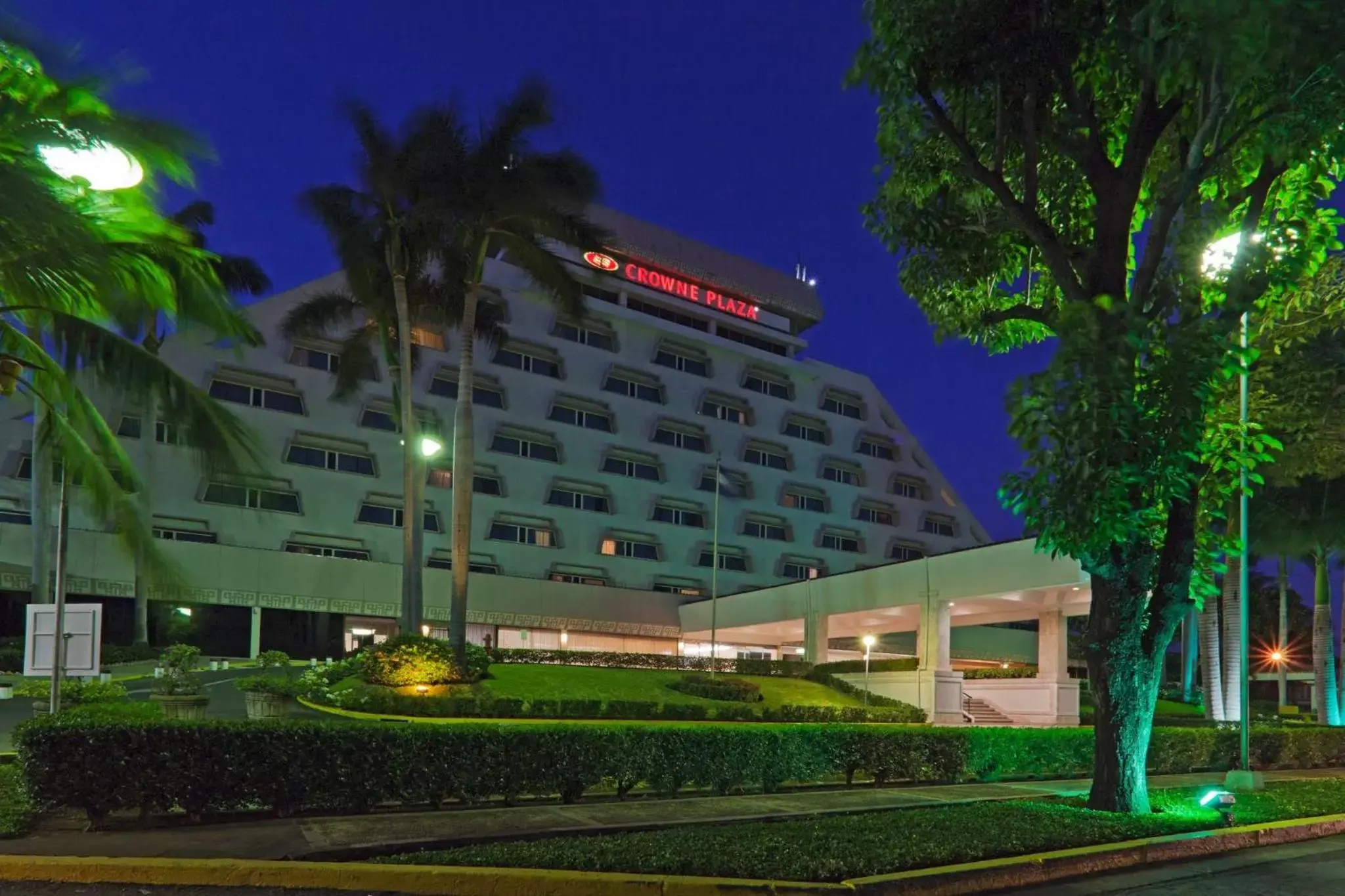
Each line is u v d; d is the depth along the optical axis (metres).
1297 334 18.25
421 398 66.06
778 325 95.75
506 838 10.09
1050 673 41.69
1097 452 10.74
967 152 12.94
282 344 61.56
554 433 71.50
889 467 91.62
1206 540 13.67
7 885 8.10
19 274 9.87
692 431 79.81
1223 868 10.31
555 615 63.41
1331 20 8.02
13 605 46.38
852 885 8.19
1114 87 12.59
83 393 11.04
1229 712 38.91
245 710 25.89
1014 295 15.22
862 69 12.69
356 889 8.09
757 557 77.69
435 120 31.22
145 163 9.38
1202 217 12.35
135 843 9.30
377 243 33.59
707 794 14.23
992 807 12.60
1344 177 11.43
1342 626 38.69
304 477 58.91
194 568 50.62
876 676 43.56
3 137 8.62
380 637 58.16
